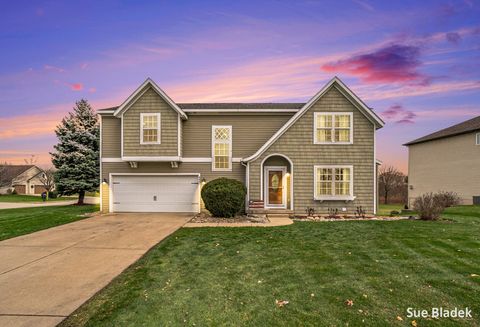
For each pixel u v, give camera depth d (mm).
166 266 5504
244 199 12031
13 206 20609
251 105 14844
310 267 5332
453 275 4840
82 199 20375
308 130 12383
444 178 23688
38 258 6039
